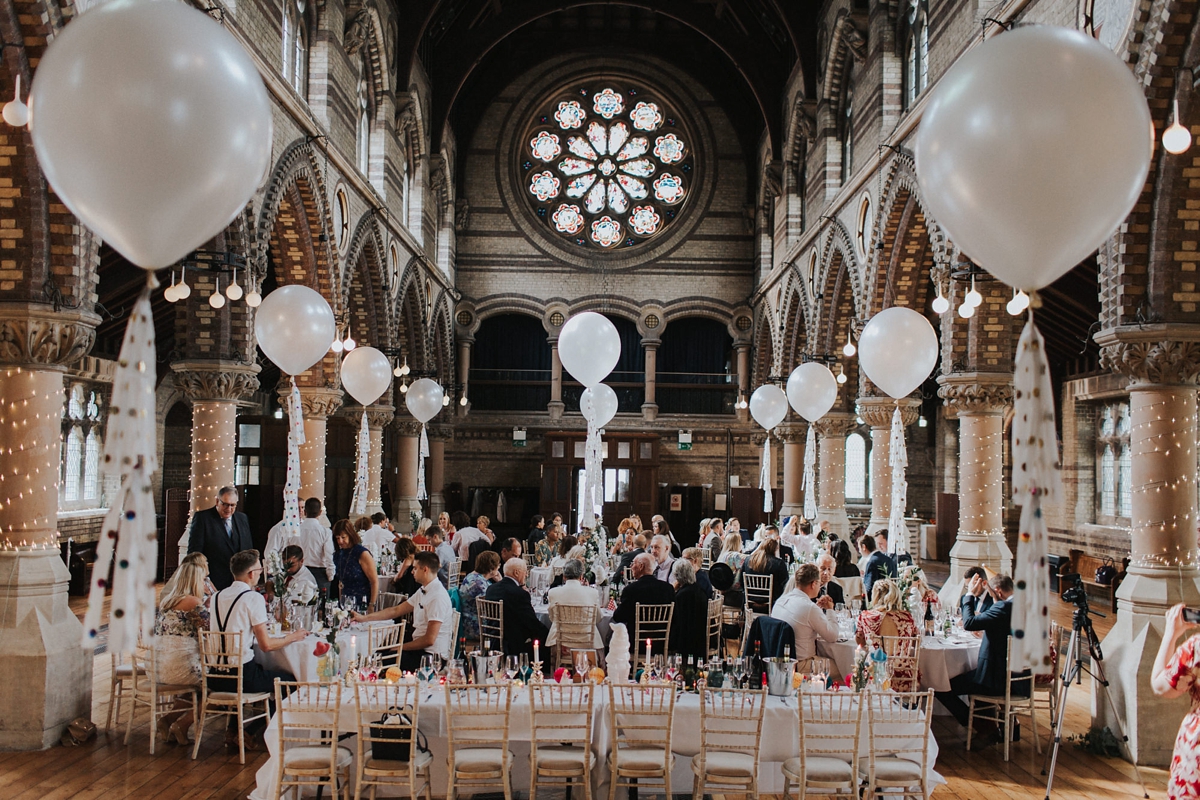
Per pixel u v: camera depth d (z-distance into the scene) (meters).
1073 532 25.23
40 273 9.23
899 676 9.35
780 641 8.61
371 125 23.31
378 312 23.59
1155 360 9.51
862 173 19.73
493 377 35.69
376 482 24.78
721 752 7.43
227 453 14.25
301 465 18.44
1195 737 5.55
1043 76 4.82
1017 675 9.65
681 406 35.34
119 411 4.84
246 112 4.96
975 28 14.47
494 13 32.38
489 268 34.91
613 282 34.91
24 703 9.12
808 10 25.28
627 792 7.96
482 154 35.25
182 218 4.95
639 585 11.45
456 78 29.88
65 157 4.71
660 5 29.84
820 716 7.13
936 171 5.20
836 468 24.47
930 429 32.41
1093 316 20.58
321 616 10.86
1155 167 9.34
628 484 32.94
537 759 7.18
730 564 15.67
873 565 14.09
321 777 7.13
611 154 36.09
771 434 33.16
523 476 34.78
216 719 10.29
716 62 35.12
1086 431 25.31
